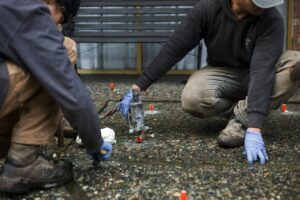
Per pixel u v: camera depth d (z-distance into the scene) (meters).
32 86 1.63
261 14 2.18
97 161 1.97
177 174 1.92
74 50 1.85
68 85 1.58
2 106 1.58
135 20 4.14
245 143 2.09
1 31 1.53
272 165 2.01
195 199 1.67
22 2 1.54
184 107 2.42
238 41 2.26
